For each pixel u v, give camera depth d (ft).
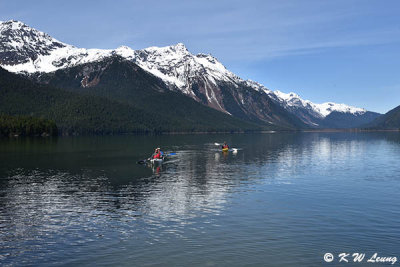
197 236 104.22
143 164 276.41
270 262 87.51
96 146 480.23
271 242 99.55
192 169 249.55
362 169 247.70
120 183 191.62
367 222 116.57
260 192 165.89
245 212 129.39
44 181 196.65
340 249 94.94
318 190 170.40
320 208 134.92
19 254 92.17
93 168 251.39
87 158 317.01
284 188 175.83
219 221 118.42
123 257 90.12
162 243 98.89
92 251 93.71
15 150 397.60
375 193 162.71
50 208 136.36
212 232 107.55
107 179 204.44
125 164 275.59
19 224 116.16
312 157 338.54
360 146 514.27
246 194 161.27
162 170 243.19
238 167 260.01
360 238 102.42
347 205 139.44
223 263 86.94
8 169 243.19
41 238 103.19
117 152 382.63
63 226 113.91
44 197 155.74
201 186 182.39
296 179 203.92
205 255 91.25
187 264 86.38
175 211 131.23
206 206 138.72
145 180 201.16
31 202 146.30
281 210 132.05
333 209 133.39
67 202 146.20
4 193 163.84
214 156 349.20
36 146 464.24
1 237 104.17
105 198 153.69
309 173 228.22
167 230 109.50
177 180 201.57
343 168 253.44
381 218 120.98
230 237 103.35
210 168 255.09
